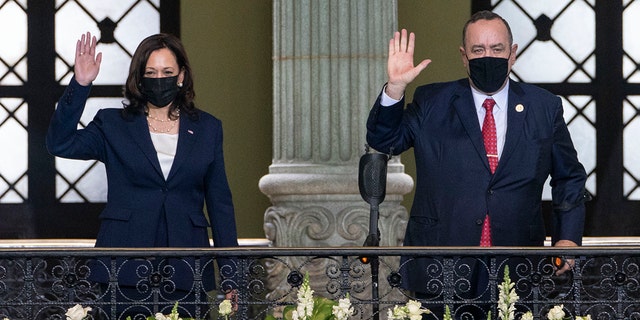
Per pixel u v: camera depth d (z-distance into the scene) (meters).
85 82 17.39
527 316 15.45
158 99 17.45
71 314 15.45
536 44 31.75
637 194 31.67
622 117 31.70
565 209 18.02
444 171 17.88
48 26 31.34
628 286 16.45
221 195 18.02
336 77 28.08
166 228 17.44
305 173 27.77
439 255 15.66
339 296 16.03
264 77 31.17
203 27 31.19
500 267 17.11
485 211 17.70
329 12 28.17
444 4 31.33
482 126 18.06
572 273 17.53
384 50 28.25
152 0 31.42
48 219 31.28
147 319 15.52
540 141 17.95
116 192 17.53
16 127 31.31
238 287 16.30
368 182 16.47
